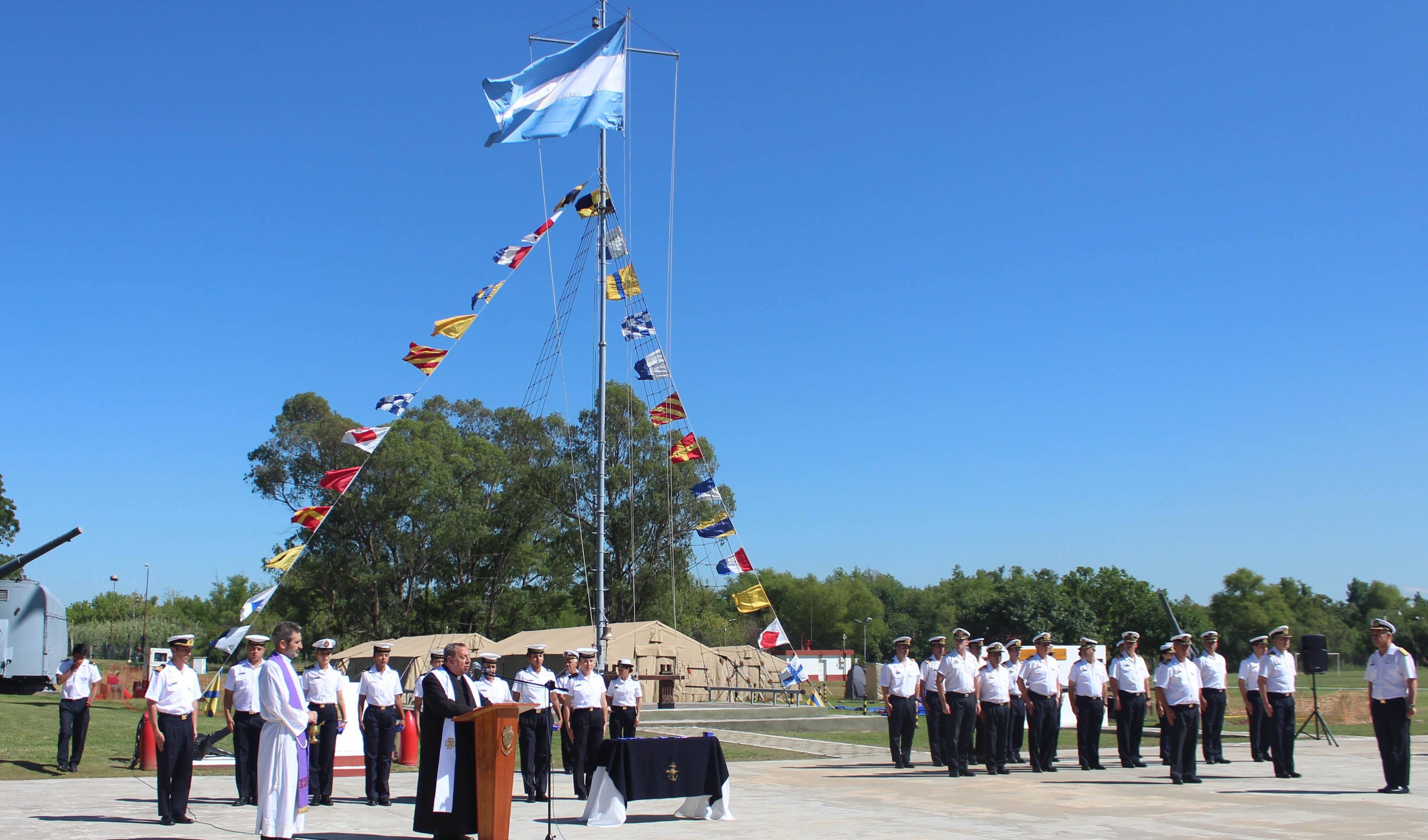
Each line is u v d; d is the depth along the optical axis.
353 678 51.91
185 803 11.72
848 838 10.91
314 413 66.00
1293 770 16.98
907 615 139.62
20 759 17.33
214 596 121.56
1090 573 62.91
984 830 11.41
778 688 44.00
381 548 62.50
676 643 43.53
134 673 54.72
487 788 9.71
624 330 30.44
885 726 31.30
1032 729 18.03
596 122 27.88
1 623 33.88
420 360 23.97
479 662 15.21
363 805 13.80
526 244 26.11
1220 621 90.56
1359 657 89.62
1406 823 12.00
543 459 62.66
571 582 63.34
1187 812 12.95
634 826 11.84
